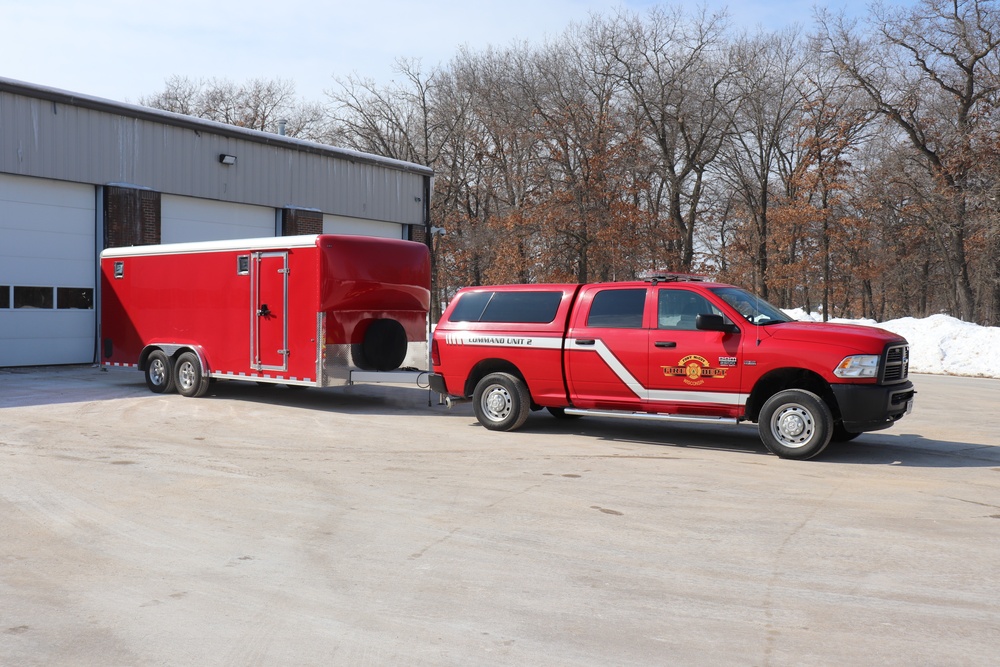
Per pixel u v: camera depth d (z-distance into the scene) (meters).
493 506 7.31
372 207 30.38
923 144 41.50
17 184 20.52
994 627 4.74
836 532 6.57
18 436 10.81
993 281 44.09
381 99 55.12
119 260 16.34
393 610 4.95
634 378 10.51
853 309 63.66
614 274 42.94
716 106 45.09
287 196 27.16
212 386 17.09
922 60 40.94
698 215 52.88
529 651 4.40
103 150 22.05
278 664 4.24
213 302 14.77
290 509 7.19
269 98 66.56
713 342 10.05
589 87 45.31
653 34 44.69
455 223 52.91
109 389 16.47
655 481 8.35
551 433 11.39
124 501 7.44
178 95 66.50
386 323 14.07
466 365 11.77
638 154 43.03
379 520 6.86
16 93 20.16
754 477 8.57
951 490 8.05
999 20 39.03
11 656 4.31
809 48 44.16
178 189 23.89
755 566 5.76
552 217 41.75
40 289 21.08
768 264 48.44
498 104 50.41
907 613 4.94
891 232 52.25
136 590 5.26
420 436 11.06
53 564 5.74
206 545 6.17
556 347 11.01
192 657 4.31
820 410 9.38
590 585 5.38
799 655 4.36
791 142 48.44
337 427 11.84
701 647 4.45
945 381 21.50
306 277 13.38
